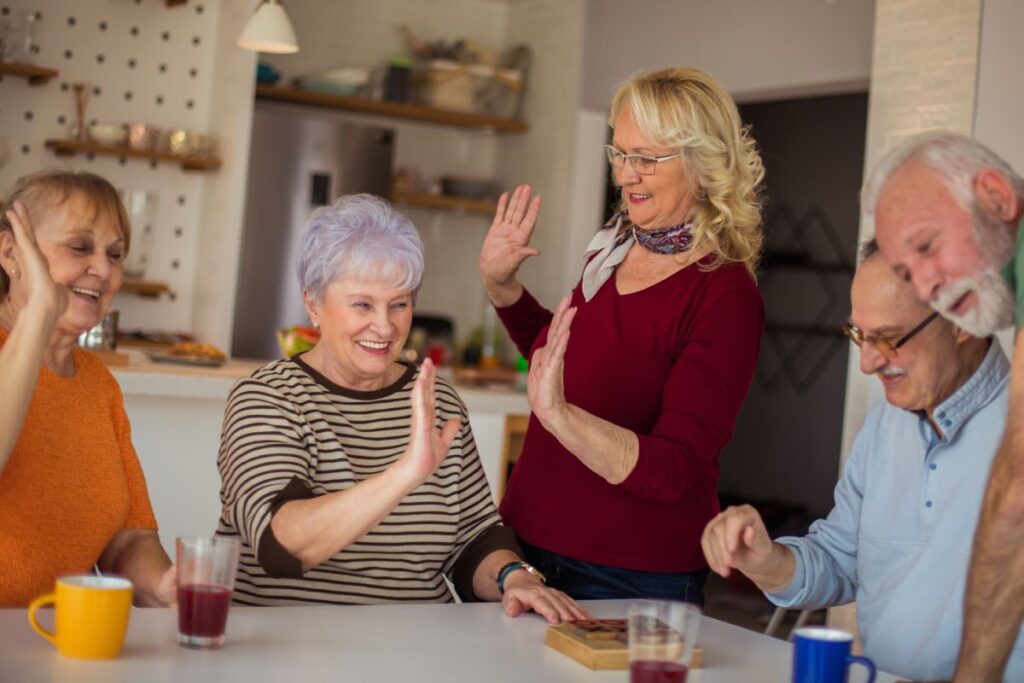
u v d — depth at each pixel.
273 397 2.00
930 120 4.04
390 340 2.05
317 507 1.80
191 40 5.80
